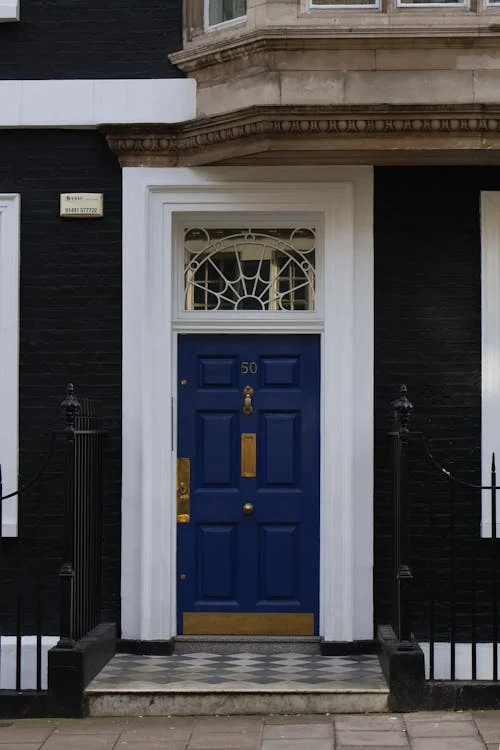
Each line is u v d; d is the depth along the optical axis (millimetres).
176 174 9086
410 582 7914
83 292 9148
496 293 8969
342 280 8984
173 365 9234
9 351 9109
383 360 9000
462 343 8984
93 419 8703
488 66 8469
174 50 9125
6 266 9133
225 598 9219
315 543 9195
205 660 8820
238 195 9047
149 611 9008
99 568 8922
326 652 8914
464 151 8586
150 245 9094
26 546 9109
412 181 9023
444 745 7035
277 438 9258
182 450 9289
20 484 9086
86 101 9117
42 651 9000
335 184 8992
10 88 9141
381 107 8406
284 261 9266
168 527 9070
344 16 8492
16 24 9164
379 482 8977
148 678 8195
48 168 9164
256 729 7508
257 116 8484
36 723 7727
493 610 8016
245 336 9258
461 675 8820
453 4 8477
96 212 9109
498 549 8891
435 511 8938
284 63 8531
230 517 9266
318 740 7223
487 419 8945
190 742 7242
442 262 9000
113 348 9125
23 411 9141
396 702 7801
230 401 9289
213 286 9289
